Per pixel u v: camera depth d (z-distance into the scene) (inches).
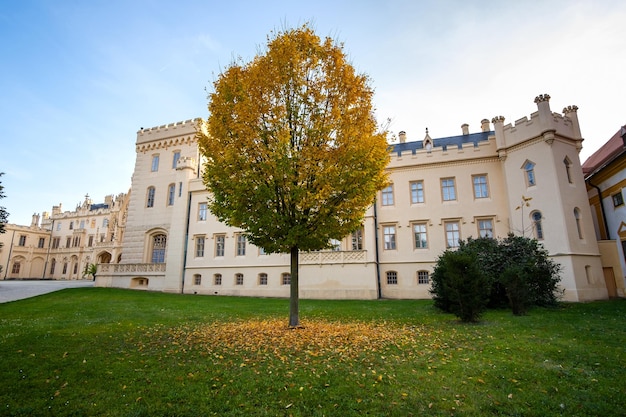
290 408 204.1
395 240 1106.7
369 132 447.5
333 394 221.8
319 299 1015.6
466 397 217.0
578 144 943.7
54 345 341.4
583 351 320.8
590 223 898.7
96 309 660.7
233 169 416.2
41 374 255.6
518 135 974.4
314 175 420.2
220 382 243.3
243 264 1201.4
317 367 275.3
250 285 1177.4
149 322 513.0
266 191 400.8
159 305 759.7
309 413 198.2
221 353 319.3
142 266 1323.8
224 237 1258.0
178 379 248.2
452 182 1097.4
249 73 449.1
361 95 452.4
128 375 255.8
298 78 435.2
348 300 964.0
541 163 919.0
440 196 1093.1
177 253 1282.0
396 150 1339.8
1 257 2662.4
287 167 393.4
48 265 2910.9
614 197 953.5
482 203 1048.8
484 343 359.3
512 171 990.4
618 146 1056.8
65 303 762.2
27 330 420.2
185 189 1341.0
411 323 503.8
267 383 239.9
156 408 202.4
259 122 436.1
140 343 360.2
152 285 1286.9
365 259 1054.4
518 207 962.1
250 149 420.5
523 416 193.9
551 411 199.2
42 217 3390.7
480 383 240.5
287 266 1149.1
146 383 240.8
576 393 222.1
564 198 877.2
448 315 586.6
